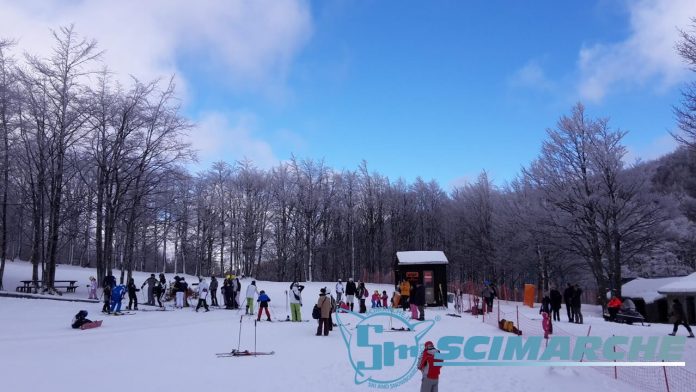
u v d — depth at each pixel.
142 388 9.81
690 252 41.25
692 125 17.75
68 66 31.88
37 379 10.30
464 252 70.81
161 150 34.97
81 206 35.94
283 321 22.27
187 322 21.08
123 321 20.77
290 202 66.44
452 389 10.38
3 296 26.94
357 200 73.19
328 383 10.59
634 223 37.25
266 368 12.03
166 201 41.06
